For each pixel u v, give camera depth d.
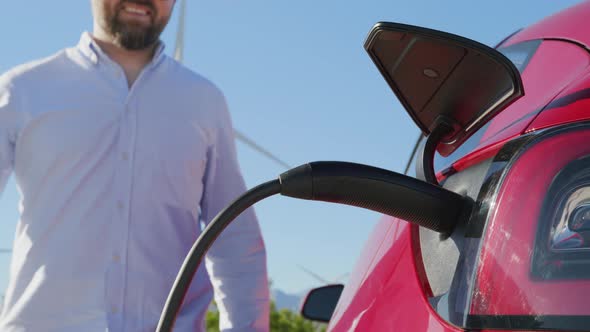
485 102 1.17
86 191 2.24
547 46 1.40
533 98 1.26
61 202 2.24
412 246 1.29
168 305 1.06
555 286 0.95
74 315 2.20
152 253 2.27
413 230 1.32
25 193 2.28
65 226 2.23
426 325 1.11
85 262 2.21
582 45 1.30
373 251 1.50
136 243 2.25
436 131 1.24
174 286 1.06
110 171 2.26
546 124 1.13
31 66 2.32
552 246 0.98
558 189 1.01
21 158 2.28
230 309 2.44
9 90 2.29
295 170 1.07
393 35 1.10
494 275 1.03
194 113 2.39
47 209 2.24
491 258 1.04
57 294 2.20
